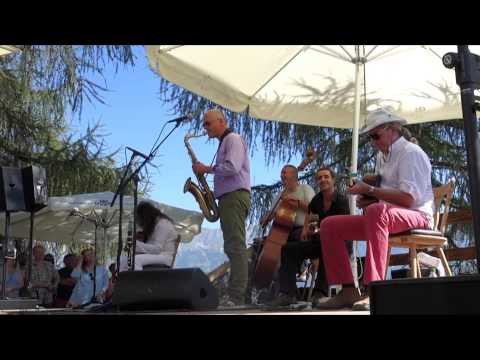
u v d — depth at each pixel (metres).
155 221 5.34
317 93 5.43
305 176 10.30
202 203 4.89
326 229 3.38
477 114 2.13
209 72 4.91
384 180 3.59
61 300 8.73
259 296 5.39
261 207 10.39
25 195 5.05
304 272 5.37
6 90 10.27
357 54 5.09
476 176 2.02
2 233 10.02
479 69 2.09
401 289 1.80
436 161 9.56
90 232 10.40
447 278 1.68
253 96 5.33
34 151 11.05
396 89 5.47
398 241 3.44
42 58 10.10
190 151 4.85
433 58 5.09
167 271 3.18
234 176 4.20
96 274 8.08
